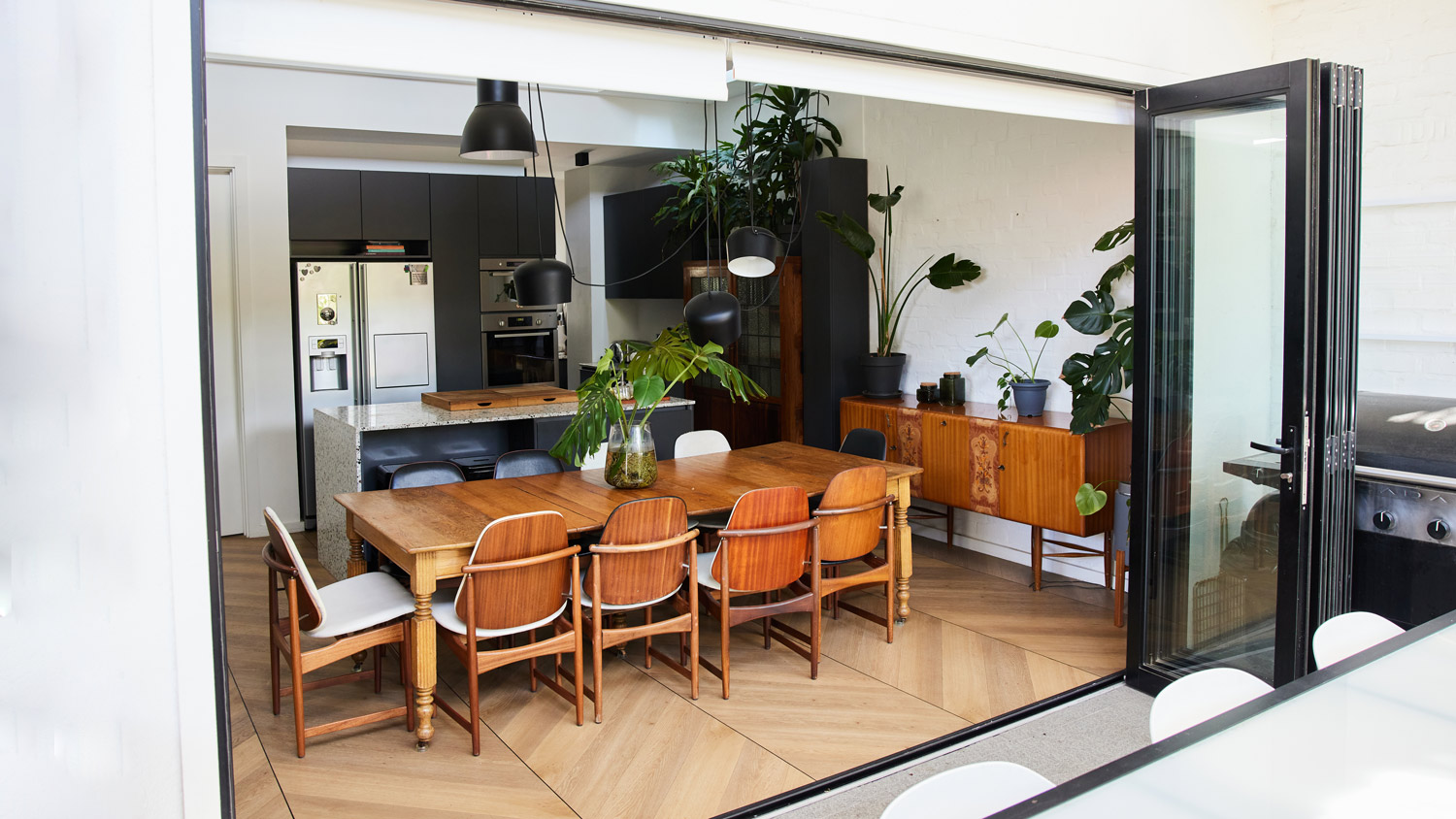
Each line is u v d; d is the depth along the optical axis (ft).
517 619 10.57
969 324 18.01
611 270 26.89
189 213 5.48
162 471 5.48
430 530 10.87
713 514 14.61
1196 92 10.48
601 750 10.43
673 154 24.12
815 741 10.53
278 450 20.15
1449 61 11.37
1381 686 5.62
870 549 13.21
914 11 8.83
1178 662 11.45
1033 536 15.56
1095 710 11.21
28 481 5.23
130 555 5.44
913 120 18.69
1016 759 10.06
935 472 16.97
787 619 14.73
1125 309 14.92
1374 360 12.36
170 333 5.46
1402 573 10.46
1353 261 10.21
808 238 19.67
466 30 6.89
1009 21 9.59
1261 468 10.39
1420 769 4.58
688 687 12.09
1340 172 10.00
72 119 5.19
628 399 17.95
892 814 4.57
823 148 20.79
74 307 5.25
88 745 5.42
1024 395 15.93
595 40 7.44
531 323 24.38
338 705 11.67
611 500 12.42
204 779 5.69
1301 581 10.01
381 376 22.03
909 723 10.94
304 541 19.72
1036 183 16.48
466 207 23.35
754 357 22.47
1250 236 10.25
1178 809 4.15
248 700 11.84
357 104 19.81
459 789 9.62
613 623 13.43
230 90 18.98
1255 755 4.72
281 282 19.85
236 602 15.70
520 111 14.83
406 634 10.85
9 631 5.24
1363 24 12.01
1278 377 10.12
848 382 19.60
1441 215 11.55
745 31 7.98
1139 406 11.43
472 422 17.07
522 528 10.32
